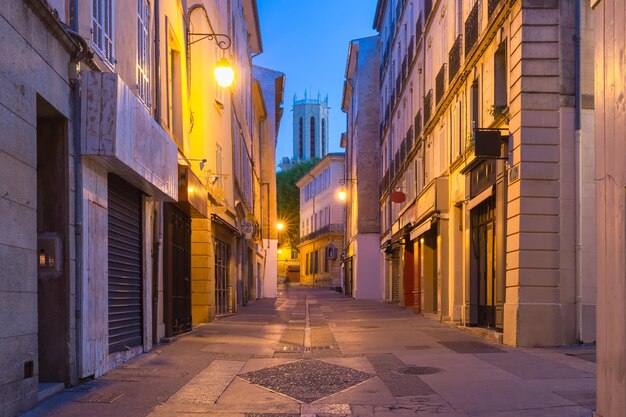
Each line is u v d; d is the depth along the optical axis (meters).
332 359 10.72
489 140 12.48
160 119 12.62
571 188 11.84
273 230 47.97
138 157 9.20
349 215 50.09
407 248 27.61
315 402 7.23
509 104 12.52
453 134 17.95
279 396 7.56
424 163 22.58
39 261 7.47
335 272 65.50
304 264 80.94
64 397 7.10
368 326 17.94
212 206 19.42
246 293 31.44
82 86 7.90
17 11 6.20
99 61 8.72
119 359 9.52
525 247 11.77
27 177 6.38
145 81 11.72
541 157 11.83
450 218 18.41
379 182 40.38
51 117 7.55
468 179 15.88
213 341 13.30
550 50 11.90
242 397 7.48
